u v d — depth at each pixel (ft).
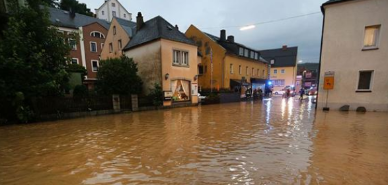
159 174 11.64
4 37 31.17
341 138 18.95
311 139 18.83
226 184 10.21
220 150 16.01
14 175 11.94
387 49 35.01
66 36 36.47
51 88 31.19
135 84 48.80
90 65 93.09
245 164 12.94
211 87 76.18
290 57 136.05
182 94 56.49
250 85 92.73
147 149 16.60
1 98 27.68
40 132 23.59
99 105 38.91
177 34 57.41
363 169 11.91
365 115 32.60
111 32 78.23
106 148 17.06
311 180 10.55
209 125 26.81
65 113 33.96
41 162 14.01
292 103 61.82
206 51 81.97
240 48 86.89
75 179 11.27
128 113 41.22
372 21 35.65
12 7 30.91
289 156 14.33
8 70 27.37
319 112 37.76
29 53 29.71
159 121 30.78
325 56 40.06
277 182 10.37
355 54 37.42
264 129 23.71
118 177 11.36
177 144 17.93
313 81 163.53
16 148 17.37
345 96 38.83
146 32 58.29
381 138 18.79
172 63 52.75
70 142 19.13
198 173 11.66
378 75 35.94
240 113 39.04
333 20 38.83
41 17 32.19
